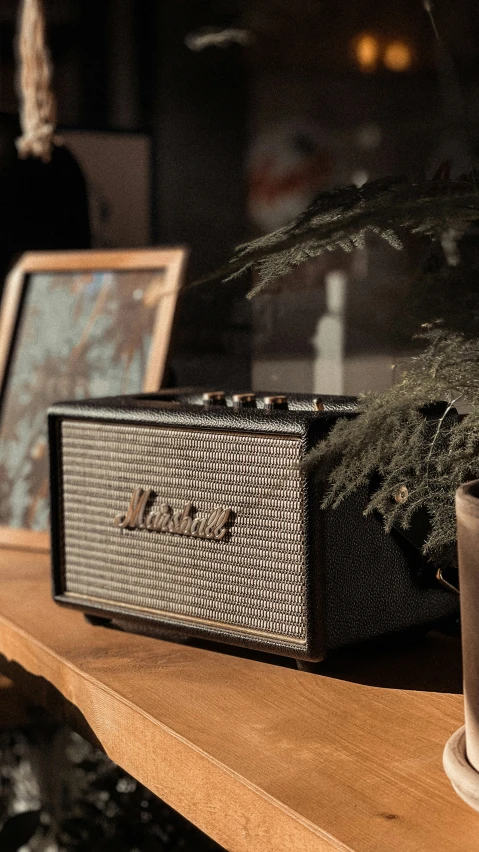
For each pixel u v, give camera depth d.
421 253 1.10
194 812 0.86
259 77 1.84
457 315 0.92
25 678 1.08
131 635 1.07
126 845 1.39
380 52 1.60
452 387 0.84
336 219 0.83
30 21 1.52
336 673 0.97
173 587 1.03
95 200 1.64
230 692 0.94
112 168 1.65
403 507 0.96
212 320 1.39
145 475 1.04
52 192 1.58
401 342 1.06
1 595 1.19
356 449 0.84
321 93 1.75
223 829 0.84
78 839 1.42
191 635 1.01
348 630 0.96
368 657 1.00
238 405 1.06
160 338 1.30
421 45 1.50
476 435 0.86
